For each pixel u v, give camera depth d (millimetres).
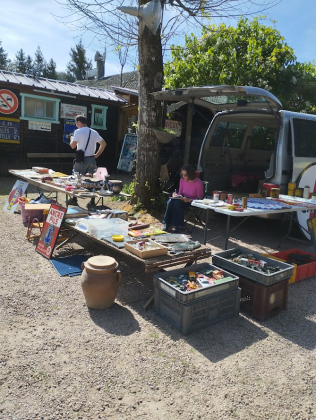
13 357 2564
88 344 2773
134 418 2100
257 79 9742
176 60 10289
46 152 11961
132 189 7754
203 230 6227
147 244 3619
